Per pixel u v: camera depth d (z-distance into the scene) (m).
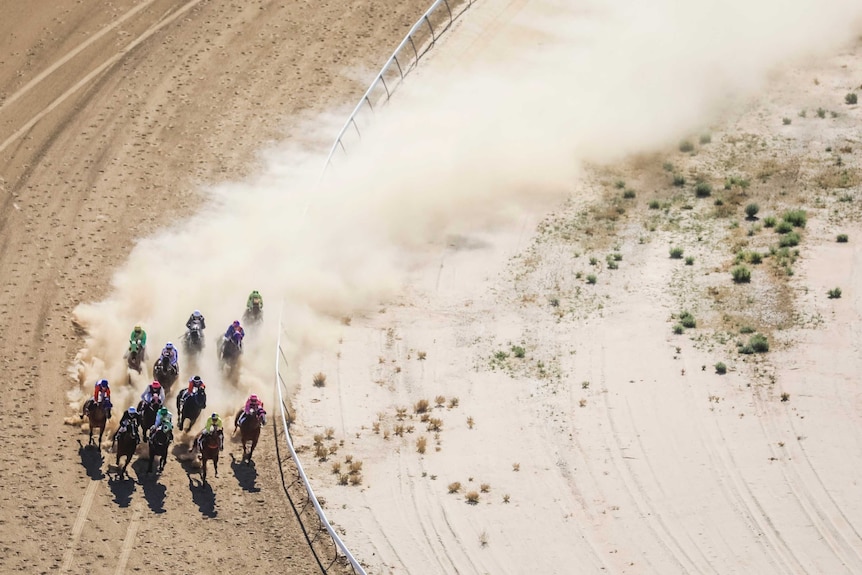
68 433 116.69
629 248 150.88
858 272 144.50
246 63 176.88
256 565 104.75
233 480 114.00
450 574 107.19
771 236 151.62
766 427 124.25
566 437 123.31
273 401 124.81
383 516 112.88
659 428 124.38
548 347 135.38
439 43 185.62
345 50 181.75
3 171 151.88
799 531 112.81
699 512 114.88
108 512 108.12
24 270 137.38
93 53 174.50
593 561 109.25
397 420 125.12
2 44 173.62
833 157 166.75
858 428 123.75
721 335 136.38
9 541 103.75
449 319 139.62
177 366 120.12
